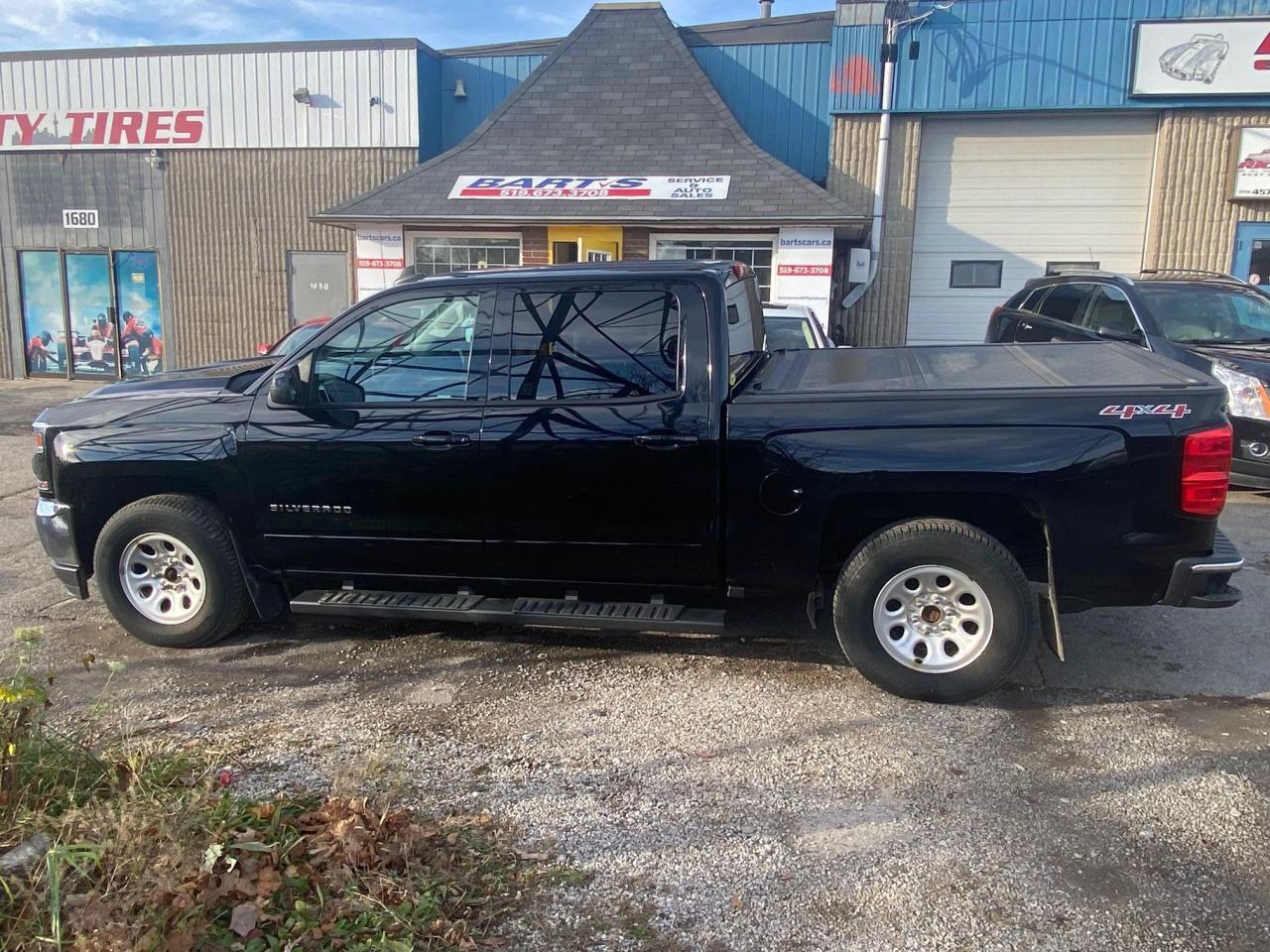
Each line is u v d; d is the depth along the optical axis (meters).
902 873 3.19
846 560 4.65
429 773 3.84
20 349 18.11
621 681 4.74
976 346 5.50
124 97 16.81
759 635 5.33
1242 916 2.96
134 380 5.93
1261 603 5.83
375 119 15.98
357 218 13.30
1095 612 5.71
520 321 4.66
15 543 7.34
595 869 3.21
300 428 4.80
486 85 16.36
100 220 17.31
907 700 4.50
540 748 4.05
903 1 13.41
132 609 5.17
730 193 13.02
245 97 16.39
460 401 4.68
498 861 3.24
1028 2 13.28
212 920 2.78
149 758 3.75
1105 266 14.01
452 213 13.16
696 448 4.42
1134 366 4.69
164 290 17.30
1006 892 3.09
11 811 3.16
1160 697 4.56
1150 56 13.07
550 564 4.73
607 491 4.53
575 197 13.23
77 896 2.76
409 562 4.88
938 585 4.39
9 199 17.59
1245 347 8.18
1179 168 13.37
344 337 4.83
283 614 5.73
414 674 4.84
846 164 14.15
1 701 3.32
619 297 4.57
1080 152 13.84
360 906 2.85
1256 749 4.04
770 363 5.27
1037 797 3.66
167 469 4.96
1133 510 4.14
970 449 4.19
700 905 3.03
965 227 14.24
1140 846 3.34
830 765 3.91
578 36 15.19
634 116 14.35
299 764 3.88
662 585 4.70
